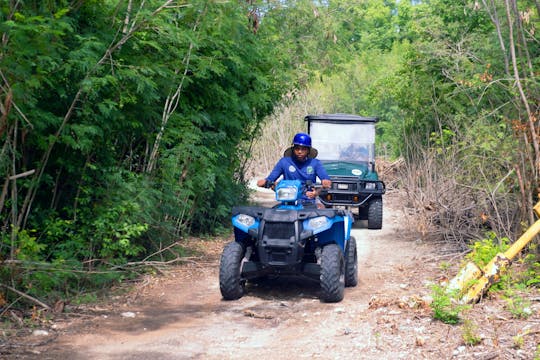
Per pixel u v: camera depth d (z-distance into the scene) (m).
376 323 6.28
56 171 8.78
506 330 5.67
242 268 7.59
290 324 6.55
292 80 17.09
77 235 8.41
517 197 8.38
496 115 9.37
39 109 7.54
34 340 5.97
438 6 15.25
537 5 8.30
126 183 8.94
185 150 10.38
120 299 7.68
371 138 16.23
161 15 8.73
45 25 6.63
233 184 15.30
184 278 8.92
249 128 16.98
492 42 10.45
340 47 20.89
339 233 7.87
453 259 9.77
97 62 7.89
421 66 14.43
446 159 11.55
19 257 7.05
